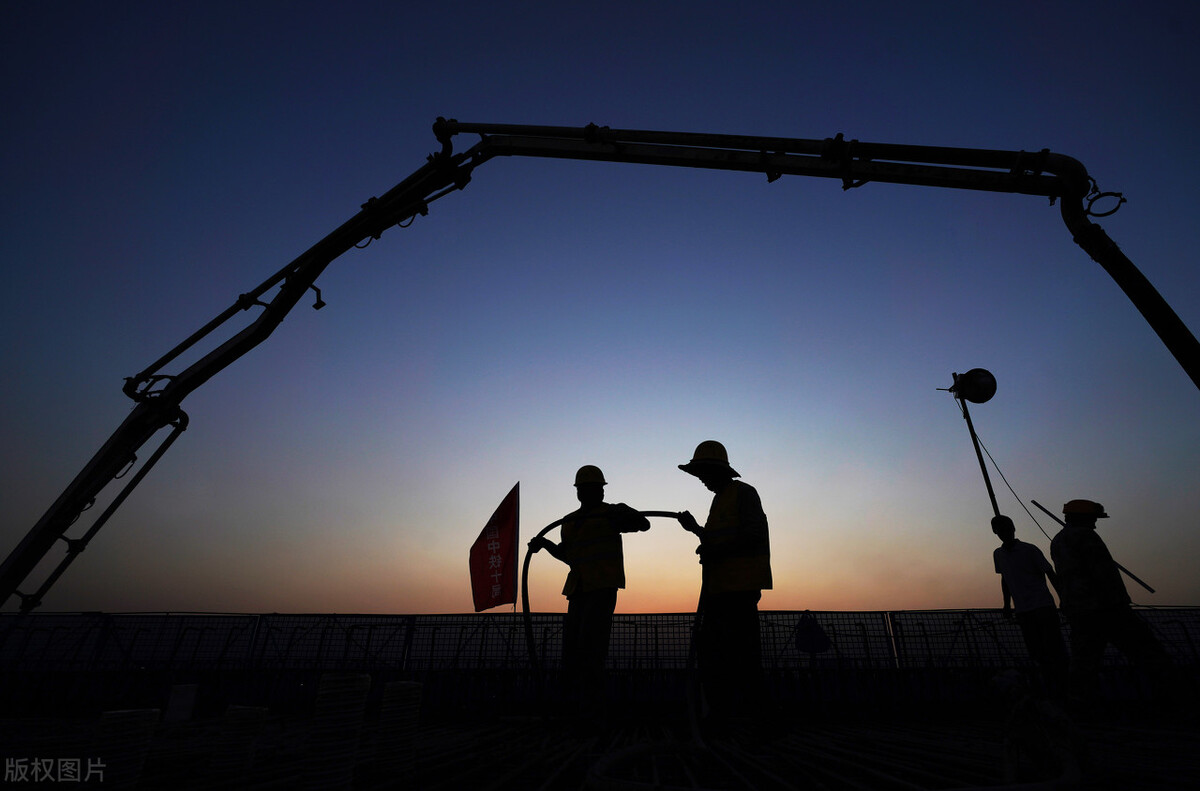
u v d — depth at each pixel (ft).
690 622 18.37
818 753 9.46
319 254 17.39
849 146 14.32
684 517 12.87
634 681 17.29
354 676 6.30
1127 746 9.44
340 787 5.89
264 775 6.93
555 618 18.71
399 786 6.74
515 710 17.31
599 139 15.85
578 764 8.80
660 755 9.16
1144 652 14.19
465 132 16.83
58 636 19.12
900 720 16.17
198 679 18.35
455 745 10.47
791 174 15.17
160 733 8.85
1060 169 13.76
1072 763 6.05
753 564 11.94
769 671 17.69
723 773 8.13
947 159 14.10
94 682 18.28
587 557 13.92
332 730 6.04
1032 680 17.19
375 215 17.16
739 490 12.65
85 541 15.56
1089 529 15.48
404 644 18.89
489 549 21.85
